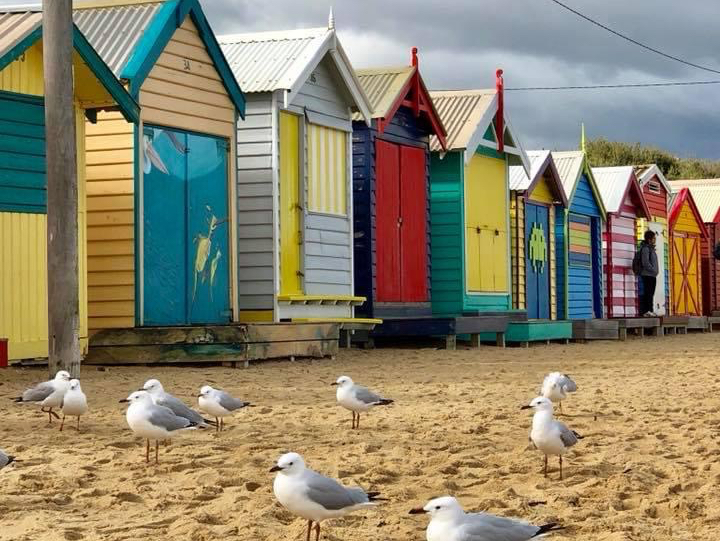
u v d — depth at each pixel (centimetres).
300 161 2389
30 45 1769
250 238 2303
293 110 2350
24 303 1820
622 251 4122
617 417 1459
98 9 2148
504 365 2248
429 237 2908
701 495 1001
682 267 4697
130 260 1989
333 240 2486
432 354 2514
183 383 1714
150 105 2028
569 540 852
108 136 2000
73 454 1138
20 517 894
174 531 855
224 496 973
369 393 1316
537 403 1054
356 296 2580
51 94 1584
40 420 1345
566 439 1056
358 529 873
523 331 2992
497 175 3177
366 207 2627
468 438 1266
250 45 2425
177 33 2091
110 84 1869
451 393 1700
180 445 1195
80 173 1920
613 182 4081
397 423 1374
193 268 2125
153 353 1950
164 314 2064
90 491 977
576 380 1958
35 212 1838
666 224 4525
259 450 1173
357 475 1066
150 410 1072
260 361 2094
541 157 3466
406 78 2712
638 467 1106
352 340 2617
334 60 2444
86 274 1941
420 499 982
